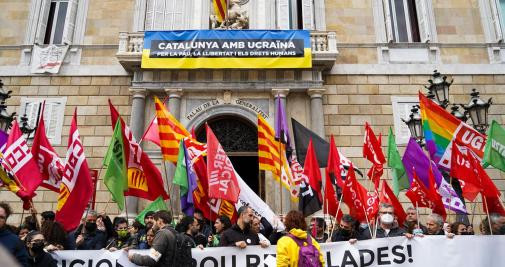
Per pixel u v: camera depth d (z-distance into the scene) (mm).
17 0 16562
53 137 14766
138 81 14703
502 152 8039
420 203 8141
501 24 16266
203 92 14891
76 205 6840
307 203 8633
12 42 15992
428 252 6219
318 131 14367
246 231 6480
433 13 16375
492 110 15211
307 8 16109
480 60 15859
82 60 15742
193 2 16422
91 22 16266
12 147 7141
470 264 6137
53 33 16516
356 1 16578
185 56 14617
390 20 16266
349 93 15336
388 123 15055
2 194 13930
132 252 5355
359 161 14617
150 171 8258
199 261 6074
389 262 6234
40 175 7293
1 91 11102
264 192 14414
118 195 7492
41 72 15438
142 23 16125
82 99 15258
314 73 15000
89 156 14609
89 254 6090
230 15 16391
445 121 9133
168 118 9484
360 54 15836
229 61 14602
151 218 7207
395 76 15602
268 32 14898
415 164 8922
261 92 14938
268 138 9617
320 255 5312
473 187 7469
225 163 7574
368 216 7312
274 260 6098
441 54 15891
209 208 8922
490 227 6750
